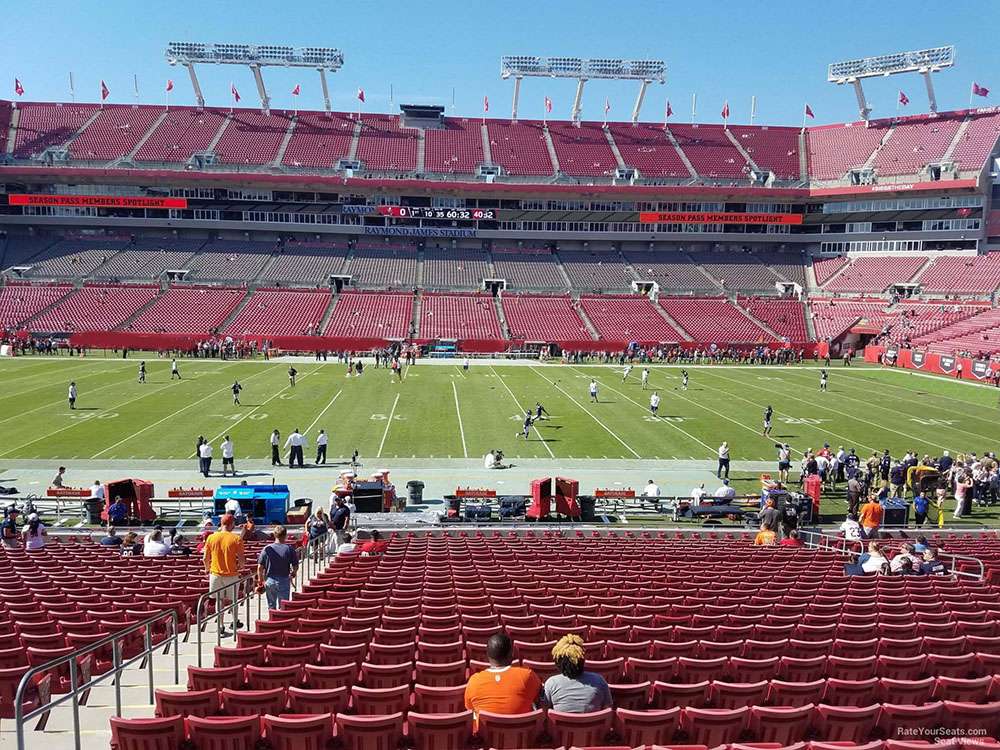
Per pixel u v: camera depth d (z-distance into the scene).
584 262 83.00
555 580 12.88
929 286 71.31
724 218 83.75
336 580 12.73
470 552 16.17
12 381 46.62
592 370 58.09
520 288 76.88
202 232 83.81
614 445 32.72
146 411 37.69
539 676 7.63
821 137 90.81
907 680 7.81
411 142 87.19
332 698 6.86
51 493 22.12
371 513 23.20
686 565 14.79
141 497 21.89
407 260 80.38
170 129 84.62
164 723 6.12
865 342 70.25
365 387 46.78
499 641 6.33
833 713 6.50
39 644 8.59
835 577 13.27
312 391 44.81
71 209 80.38
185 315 67.38
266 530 20.39
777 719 6.51
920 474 24.78
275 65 90.62
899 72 84.94
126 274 73.62
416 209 81.31
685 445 32.91
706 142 90.81
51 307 67.00
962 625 9.88
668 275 80.75
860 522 21.06
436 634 9.00
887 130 85.50
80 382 46.62
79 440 31.50
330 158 83.19
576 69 92.88
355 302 71.50
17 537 18.27
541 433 34.84
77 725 6.72
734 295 77.69
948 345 59.66
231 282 73.44
